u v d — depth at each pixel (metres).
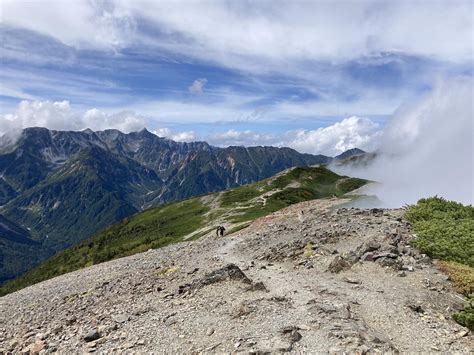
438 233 30.02
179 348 15.27
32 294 39.25
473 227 30.91
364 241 30.69
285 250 32.12
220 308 19.56
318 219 44.25
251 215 122.56
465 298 20.69
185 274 28.44
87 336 17.34
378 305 19.16
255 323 16.88
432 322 17.58
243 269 28.27
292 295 20.81
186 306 20.59
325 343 14.41
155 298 23.39
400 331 16.62
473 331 17.02
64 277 48.62
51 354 16.42
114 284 30.92
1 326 25.61
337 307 17.83
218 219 134.62
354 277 23.95
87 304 25.73
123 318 19.70
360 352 13.52
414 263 25.30
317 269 26.55
